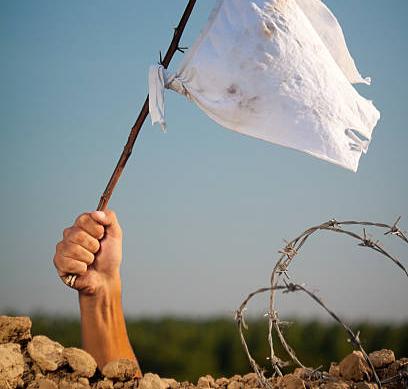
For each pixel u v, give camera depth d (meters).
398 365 0.88
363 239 0.71
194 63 0.83
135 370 0.85
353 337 0.67
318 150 0.79
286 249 0.73
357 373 0.88
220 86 0.82
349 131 0.81
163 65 0.88
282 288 0.67
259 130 0.81
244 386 0.89
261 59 0.81
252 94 0.81
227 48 0.82
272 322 0.76
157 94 0.85
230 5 0.83
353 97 0.83
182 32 0.88
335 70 0.84
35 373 0.83
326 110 0.81
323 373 0.86
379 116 0.84
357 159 0.80
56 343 0.86
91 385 0.84
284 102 0.81
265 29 0.82
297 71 0.81
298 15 0.84
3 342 0.86
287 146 0.80
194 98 0.84
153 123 0.86
